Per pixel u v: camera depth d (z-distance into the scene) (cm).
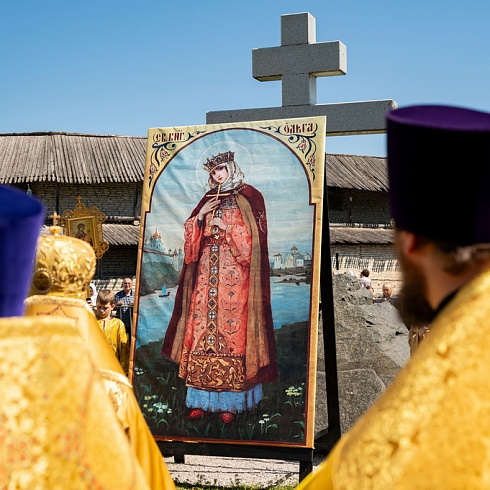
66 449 147
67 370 150
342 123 846
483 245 159
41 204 156
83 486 148
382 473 146
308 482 171
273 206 655
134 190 2956
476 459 140
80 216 726
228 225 667
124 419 352
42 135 3017
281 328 640
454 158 156
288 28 880
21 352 148
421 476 143
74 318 361
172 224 686
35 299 361
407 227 166
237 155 674
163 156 698
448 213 158
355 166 3381
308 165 651
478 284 156
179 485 675
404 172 164
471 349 148
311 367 627
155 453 361
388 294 1334
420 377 150
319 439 683
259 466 752
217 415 650
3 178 2775
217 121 895
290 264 644
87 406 153
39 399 146
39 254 360
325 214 659
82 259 366
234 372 650
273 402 635
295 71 877
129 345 718
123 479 156
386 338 807
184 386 664
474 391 144
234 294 657
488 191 157
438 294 165
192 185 686
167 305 679
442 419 145
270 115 882
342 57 869
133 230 2898
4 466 143
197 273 672
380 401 157
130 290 1048
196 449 653
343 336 806
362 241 3167
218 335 658
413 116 171
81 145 2981
